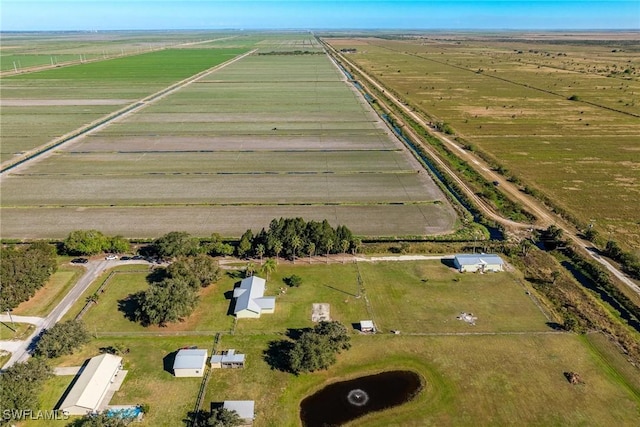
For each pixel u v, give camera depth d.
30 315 50.62
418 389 41.75
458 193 85.38
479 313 51.78
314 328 47.50
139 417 38.22
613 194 83.44
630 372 43.38
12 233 69.06
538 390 41.44
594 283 58.41
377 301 53.97
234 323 50.12
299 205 79.06
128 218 74.00
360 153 106.56
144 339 47.47
